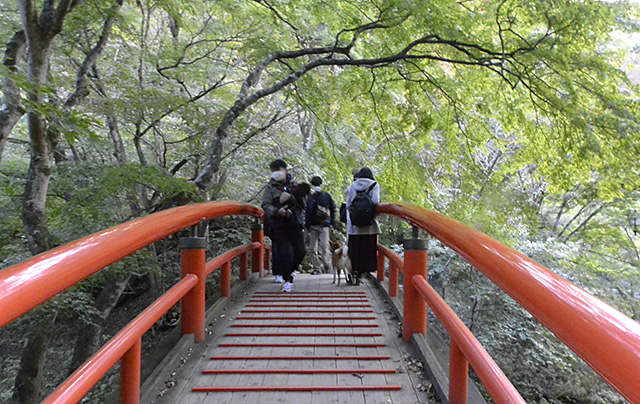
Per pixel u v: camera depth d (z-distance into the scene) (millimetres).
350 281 5645
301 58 8125
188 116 6066
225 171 8977
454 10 6141
